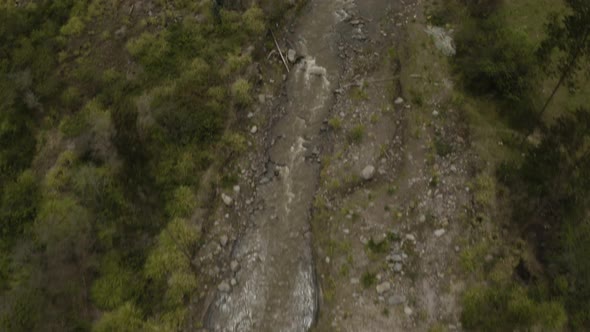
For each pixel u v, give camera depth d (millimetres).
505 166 14633
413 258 13609
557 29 14594
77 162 15953
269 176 15625
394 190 14789
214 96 17000
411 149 15578
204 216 14852
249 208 15062
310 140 16203
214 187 15375
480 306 12406
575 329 12164
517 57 16344
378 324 12625
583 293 12445
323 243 14078
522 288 12773
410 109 16391
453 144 15555
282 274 13789
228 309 13344
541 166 13797
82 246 14078
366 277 13297
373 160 15445
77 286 13555
